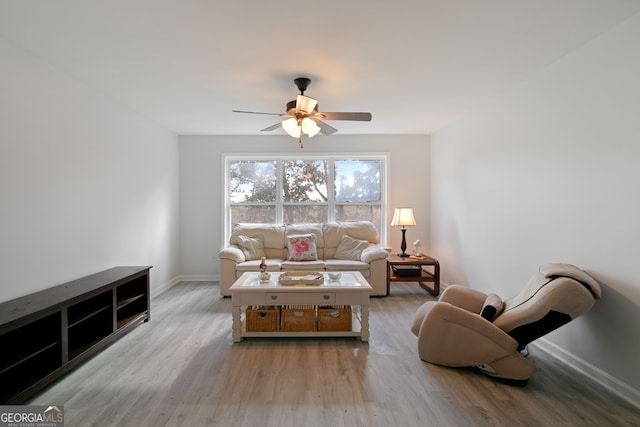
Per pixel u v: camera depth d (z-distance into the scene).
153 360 2.43
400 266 4.43
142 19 1.89
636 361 1.89
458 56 2.38
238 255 4.17
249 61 2.45
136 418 1.77
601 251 2.09
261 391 2.03
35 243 2.37
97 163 3.05
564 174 2.38
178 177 4.92
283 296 2.77
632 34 1.88
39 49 2.26
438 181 4.72
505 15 1.86
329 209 5.12
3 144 2.13
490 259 3.36
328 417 1.78
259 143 4.98
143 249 3.90
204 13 1.83
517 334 2.12
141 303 3.23
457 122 4.10
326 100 3.37
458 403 1.91
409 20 1.91
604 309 2.07
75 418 1.76
